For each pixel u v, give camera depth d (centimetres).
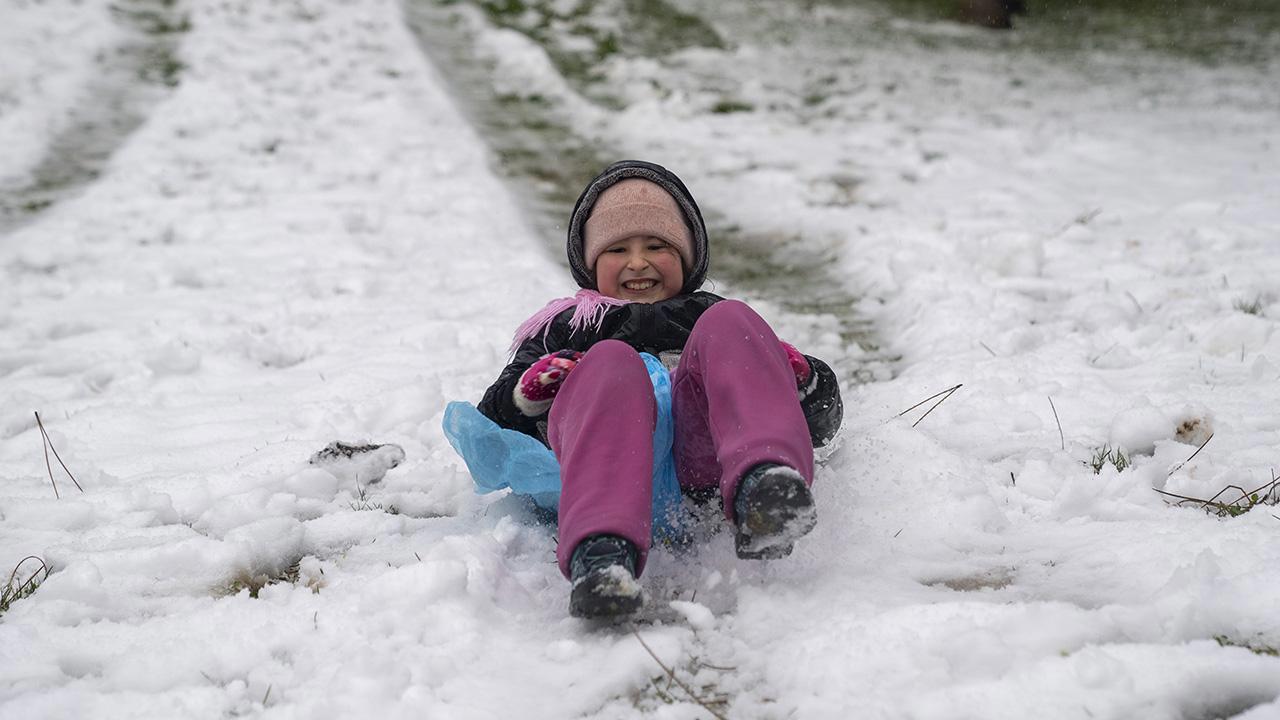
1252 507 255
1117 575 226
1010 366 401
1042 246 556
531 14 1325
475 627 224
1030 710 180
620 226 300
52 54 1061
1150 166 774
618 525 217
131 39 1138
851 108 990
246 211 709
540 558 262
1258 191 683
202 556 275
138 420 397
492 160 845
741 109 996
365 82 1045
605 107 1013
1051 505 275
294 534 285
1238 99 993
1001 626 202
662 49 1220
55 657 225
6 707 204
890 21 1430
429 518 306
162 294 570
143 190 748
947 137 884
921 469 283
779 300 559
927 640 201
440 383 416
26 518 309
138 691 213
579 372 242
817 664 200
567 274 587
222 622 235
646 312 288
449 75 1111
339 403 402
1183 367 390
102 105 953
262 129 895
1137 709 178
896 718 182
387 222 686
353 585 249
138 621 242
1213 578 210
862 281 577
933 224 644
